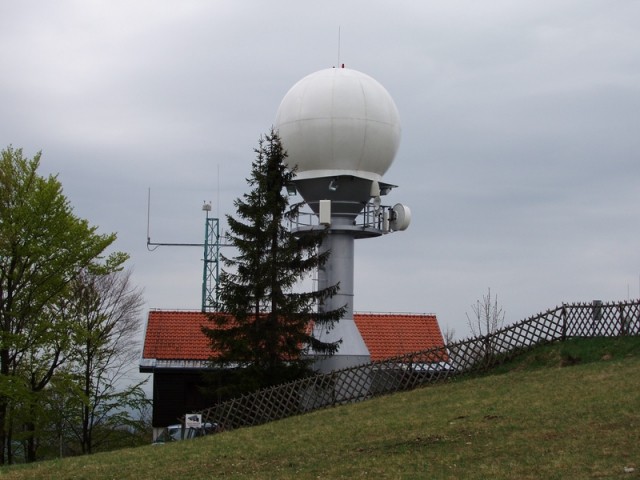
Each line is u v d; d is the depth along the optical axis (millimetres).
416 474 16594
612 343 28000
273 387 28672
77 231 32062
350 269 35250
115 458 21938
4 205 31656
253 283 30359
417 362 29922
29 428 38000
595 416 19594
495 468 16391
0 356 31812
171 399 38469
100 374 39594
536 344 29922
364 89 34656
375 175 35094
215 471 18938
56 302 35156
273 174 31172
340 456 19094
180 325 40875
